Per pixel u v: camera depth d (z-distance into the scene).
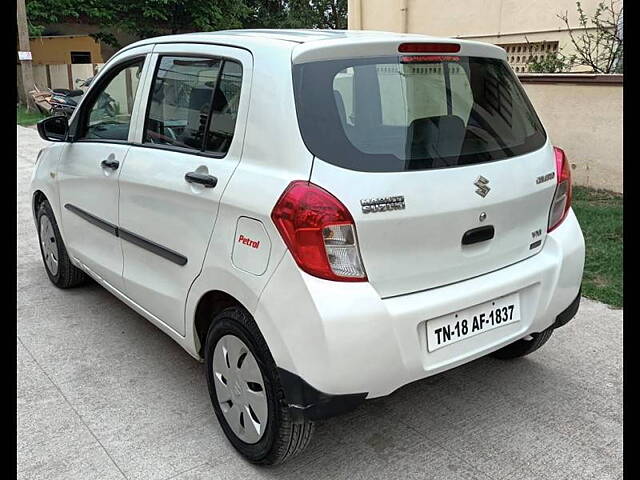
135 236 3.31
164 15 22.94
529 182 2.74
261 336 2.45
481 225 2.55
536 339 3.27
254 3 32.62
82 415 3.06
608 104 6.61
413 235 2.35
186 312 2.93
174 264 2.97
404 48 2.57
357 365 2.23
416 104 2.56
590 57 7.39
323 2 34.53
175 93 3.10
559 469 2.64
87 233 3.92
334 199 2.22
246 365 2.58
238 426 2.71
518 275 2.70
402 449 2.79
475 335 2.58
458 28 9.88
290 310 2.26
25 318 4.19
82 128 4.00
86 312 4.29
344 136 2.34
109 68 3.77
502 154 2.71
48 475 2.63
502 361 3.55
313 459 2.73
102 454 2.77
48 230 4.62
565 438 2.85
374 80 2.49
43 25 23.03
